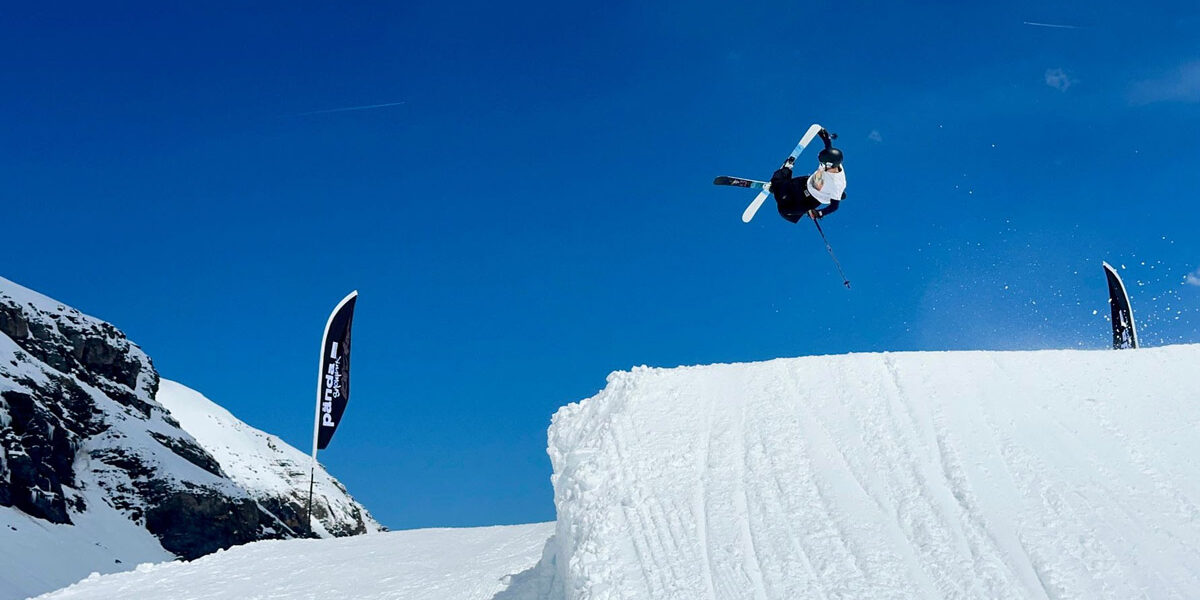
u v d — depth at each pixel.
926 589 6.29
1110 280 19.31
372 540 15.40
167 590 12.29
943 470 7.75
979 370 9.66
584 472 8.53
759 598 6.46
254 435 90.25
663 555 7.20
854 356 10.36
